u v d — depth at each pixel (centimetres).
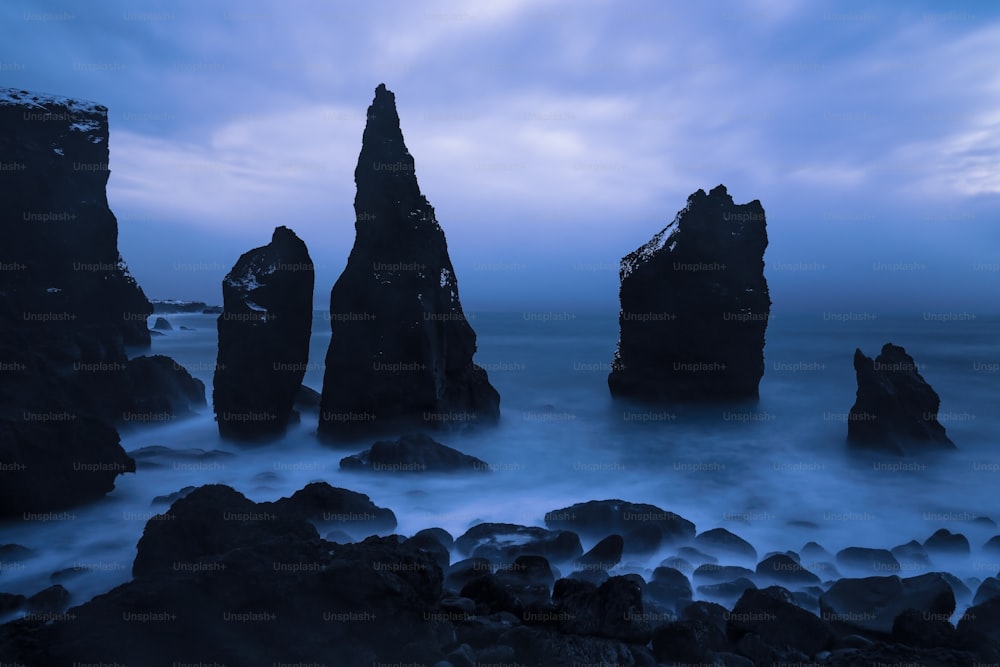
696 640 835
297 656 746
